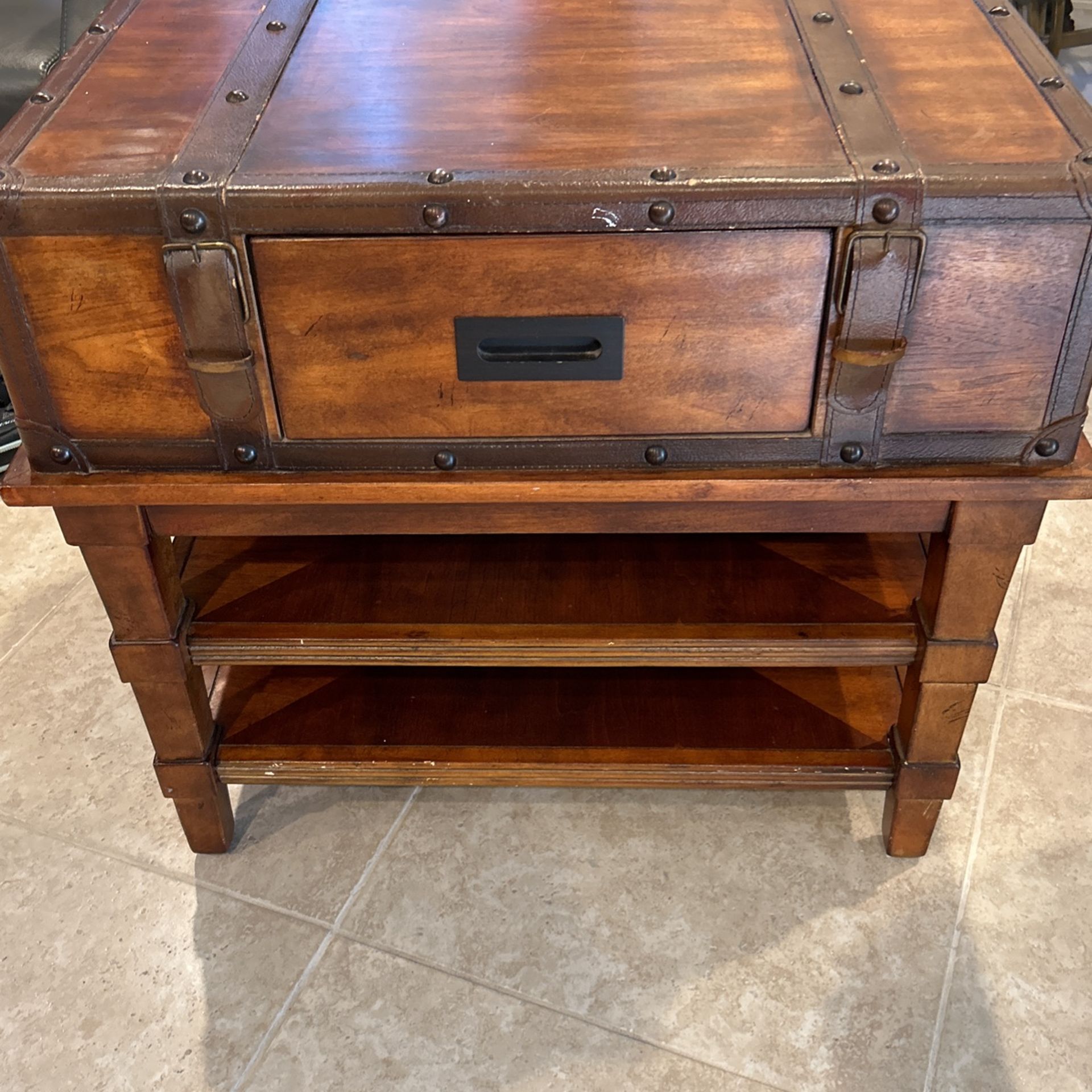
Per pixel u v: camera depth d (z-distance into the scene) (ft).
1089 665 4.69
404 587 3.75
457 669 4.17
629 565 3.81
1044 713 4.50
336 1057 3.51
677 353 2.89
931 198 2.62
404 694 4.08
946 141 2.78
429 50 3.37
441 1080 3.45
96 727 4.58
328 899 3.95
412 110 3.04
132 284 2.78
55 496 3.07
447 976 3.71
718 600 3.66
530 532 3.45
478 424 3.02
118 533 3.19
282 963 3.76
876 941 3.77
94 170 2.74
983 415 2.96
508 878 4.00
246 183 2.68
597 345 2.95
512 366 2.90
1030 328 2.81
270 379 2.94
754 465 3.07
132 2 3.71
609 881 3.98
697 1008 3.61
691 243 2.71
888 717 3.94
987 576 3.24
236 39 3.44
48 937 3.85
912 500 3.11
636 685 4.10
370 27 3.52
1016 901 3.87
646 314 2.82
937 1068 3.45
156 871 4.05
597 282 2.77
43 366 2.92
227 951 3.80
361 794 4.30
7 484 3.07
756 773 3.80
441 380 2.94
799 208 2.64
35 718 4.62
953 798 4.21
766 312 2.81
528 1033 3.56
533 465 3.08
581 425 3.01
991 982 3.65
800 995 3.64
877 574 3.74
